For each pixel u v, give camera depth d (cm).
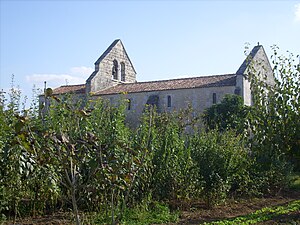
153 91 4153
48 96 576
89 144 539
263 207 1441
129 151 604
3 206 1007
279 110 1177
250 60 1338
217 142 1578
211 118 3131
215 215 1262
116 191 1061
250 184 1689
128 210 1138
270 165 1460
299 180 2136
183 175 1341
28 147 504
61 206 1153
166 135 1373
